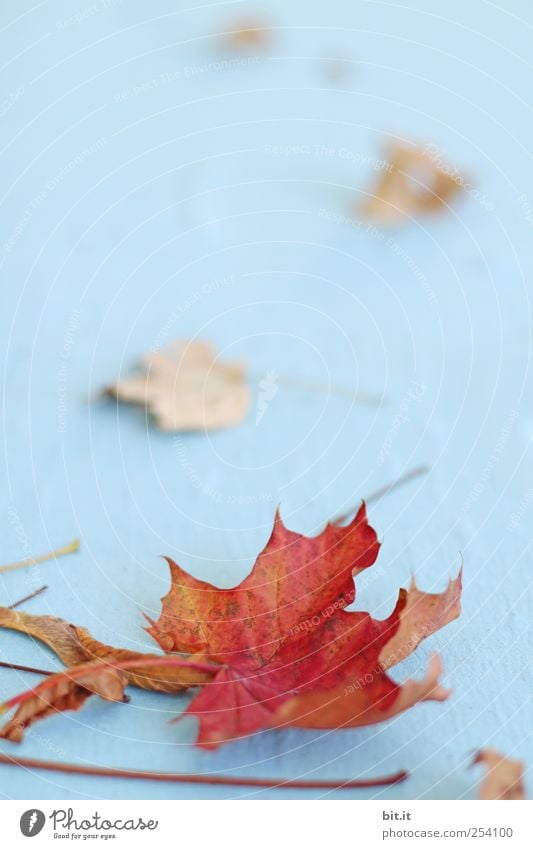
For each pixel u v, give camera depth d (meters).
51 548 0.65
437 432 0.71
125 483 0.69
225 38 1.11
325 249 0.84
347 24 1.12
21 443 0.71
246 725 0.53
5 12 1.15
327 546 0.57
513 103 1.00
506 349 0.77
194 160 0.94
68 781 0.55
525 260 0.83
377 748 0.55
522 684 0.58
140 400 0.73
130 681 0.56
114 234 0.85
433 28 1.10
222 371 0.75
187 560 0.64
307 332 0.78
